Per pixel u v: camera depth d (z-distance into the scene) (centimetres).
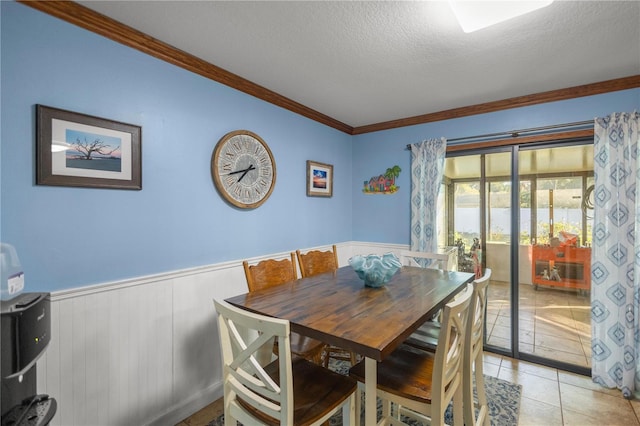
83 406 150
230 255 226
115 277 164
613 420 185
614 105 226
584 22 155
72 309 147
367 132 354
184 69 196
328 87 244
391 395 129
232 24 160
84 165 151
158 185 183
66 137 145
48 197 141
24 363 93
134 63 171
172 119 189
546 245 262
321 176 317
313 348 179
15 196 131
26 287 134
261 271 199
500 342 280
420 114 310
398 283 195
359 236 362
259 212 250
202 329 204
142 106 175
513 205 272
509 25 158
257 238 248
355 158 365
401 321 128
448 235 307
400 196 331
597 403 201
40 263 138
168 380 185
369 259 188
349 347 109
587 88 233
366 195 356
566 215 253
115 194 164
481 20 147
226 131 223
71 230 148
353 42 177
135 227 172
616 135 218
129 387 167
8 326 89
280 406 104
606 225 221
